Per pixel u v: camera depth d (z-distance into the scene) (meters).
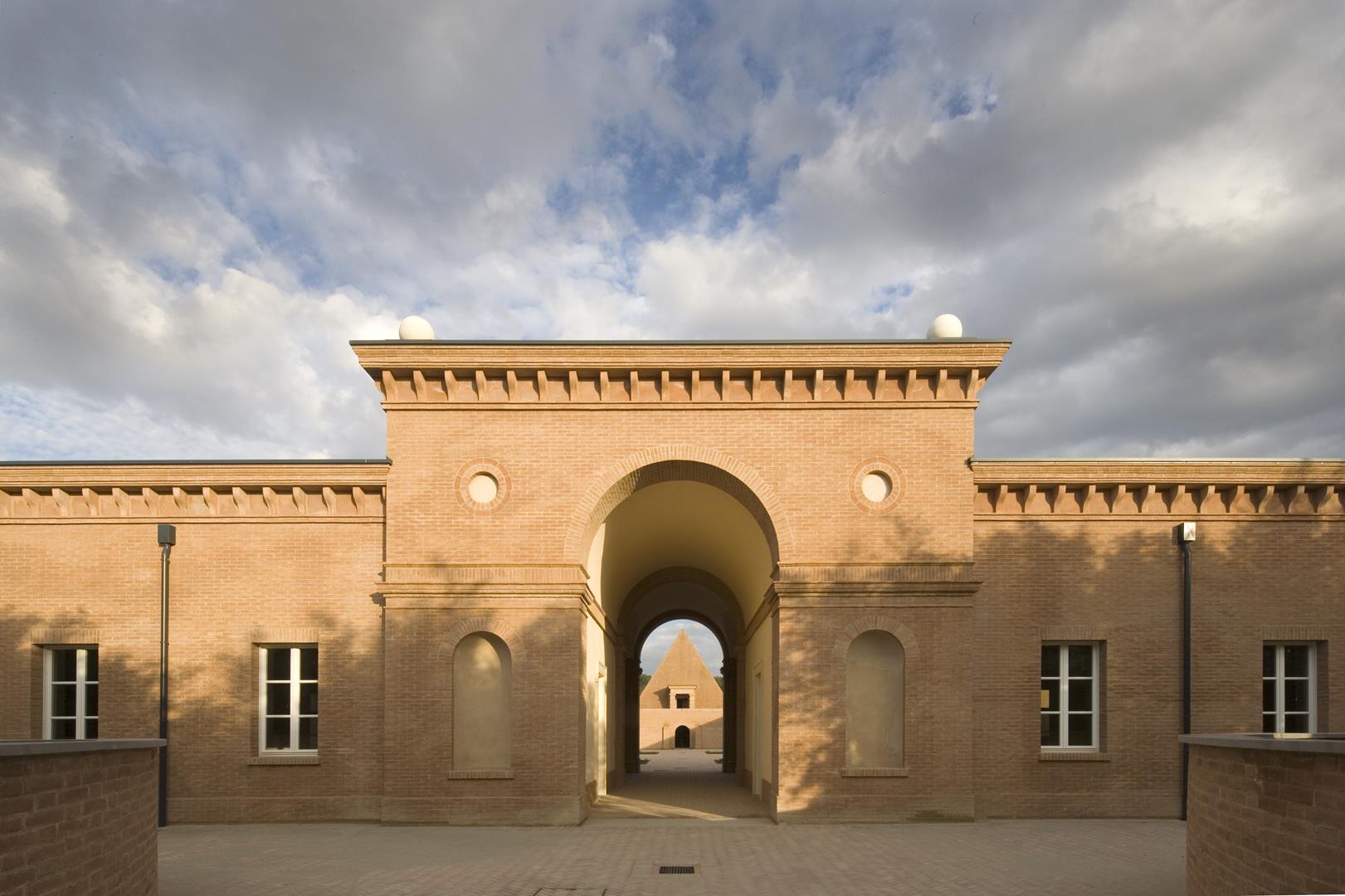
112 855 8.16
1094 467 16.61
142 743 8.68
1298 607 16.73
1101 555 16.78
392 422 16.58
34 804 6.83
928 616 15.95
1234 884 7.93
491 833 14.87
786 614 16.00
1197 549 16.88
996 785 16.12
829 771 15.61
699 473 17.09
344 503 16.94
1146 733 16.33
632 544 22.94
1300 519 16.94
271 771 16.22
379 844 13.84
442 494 16.39
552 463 16.45
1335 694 16.58
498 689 16.28
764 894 10.55
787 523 16.23
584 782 16.73
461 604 16.09
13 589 16.83
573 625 16.05
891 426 16.47
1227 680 16.53
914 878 11.33
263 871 11.73
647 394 16.62
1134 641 16.59
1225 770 8.18
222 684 16.50
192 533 16.91
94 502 16.89
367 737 16.27
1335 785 6.41
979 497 16.86
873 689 16.19
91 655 17.02
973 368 16.23
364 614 16.59
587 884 11.04
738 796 21.38
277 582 16.73
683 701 59.22
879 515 16.25
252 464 16.64
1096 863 12.13
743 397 16.55
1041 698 16.62
